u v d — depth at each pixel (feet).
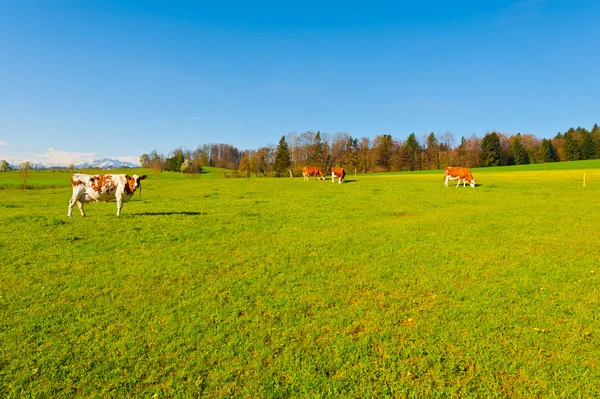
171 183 157.28
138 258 35.65
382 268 32.78
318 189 117.60
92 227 49.62
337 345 19.86
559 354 18.75
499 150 367.45
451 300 25.61
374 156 393.70
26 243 40.32
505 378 17.11
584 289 27.07
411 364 18.24
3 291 26.96
